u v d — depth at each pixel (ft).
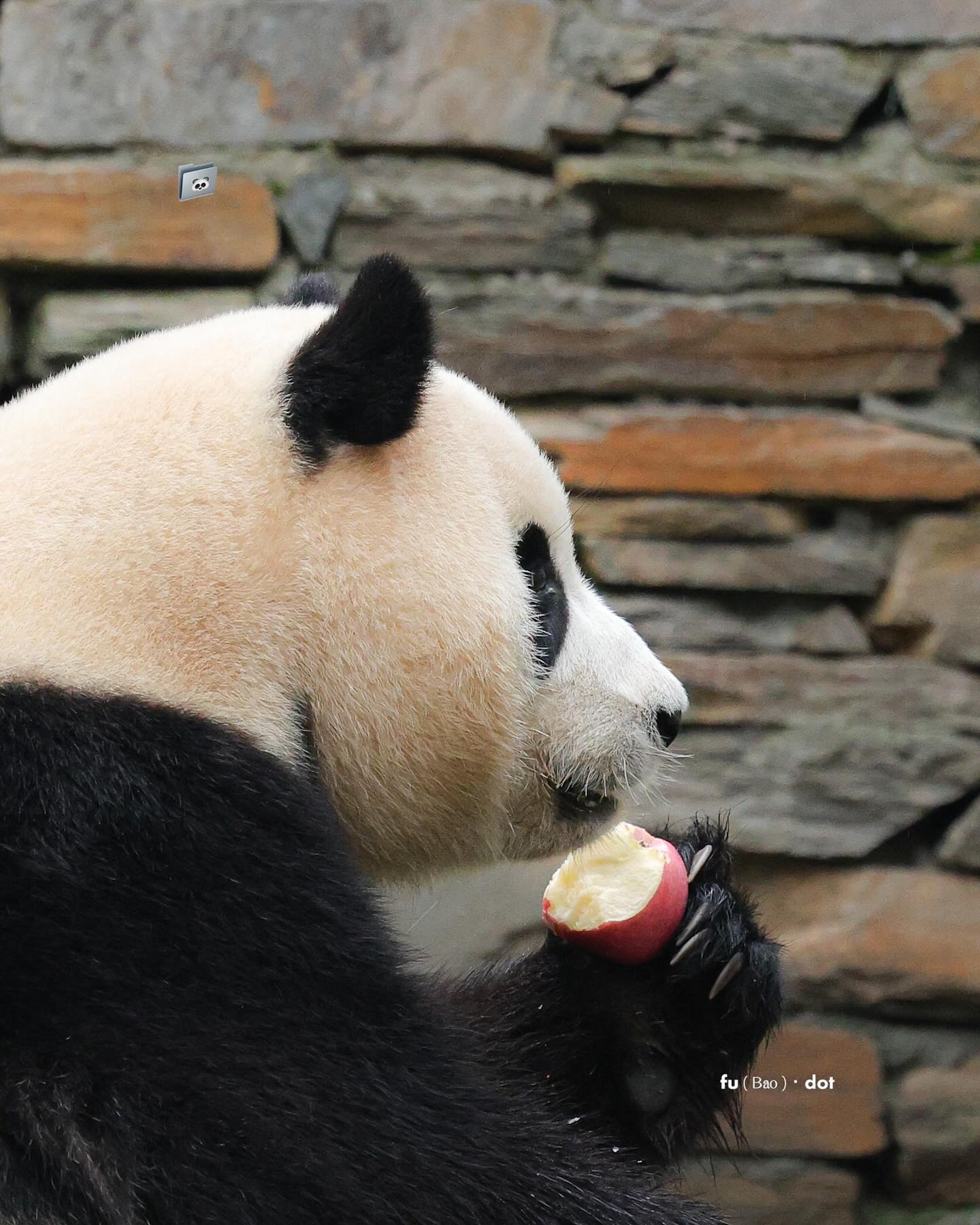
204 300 44.96
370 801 24.94
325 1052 20.61
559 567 26.43
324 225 45.09
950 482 46.39
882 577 46.85
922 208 46.70
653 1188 22.84
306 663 23.16
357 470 23.53
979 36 46.39
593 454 45.52
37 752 20.57
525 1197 21.03
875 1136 45.88
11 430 23.57
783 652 46.75
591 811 27.20
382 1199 19.94
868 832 46.14
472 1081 21.83
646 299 46.14
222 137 44.88
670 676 27.73
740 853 45.91
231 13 44.60
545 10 45.55
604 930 29.12
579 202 46.24
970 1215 46.26
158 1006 20.03
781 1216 45.68
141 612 22.00
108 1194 19.27
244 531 22.67
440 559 23.91
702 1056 30.55
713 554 46.06
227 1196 19.40
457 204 45.62
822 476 46.06
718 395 46.57
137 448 22.91
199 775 21.17
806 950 45.91
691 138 46.32
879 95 47.19
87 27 44.21
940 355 46.83
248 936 20.67
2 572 21.83
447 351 45.34
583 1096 30.25
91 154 44.55
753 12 46.11
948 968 46.11
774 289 46.91
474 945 43.75
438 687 24.14
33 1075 19.63
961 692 46.50
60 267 44.47
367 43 45.01
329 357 22.84
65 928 19.99
